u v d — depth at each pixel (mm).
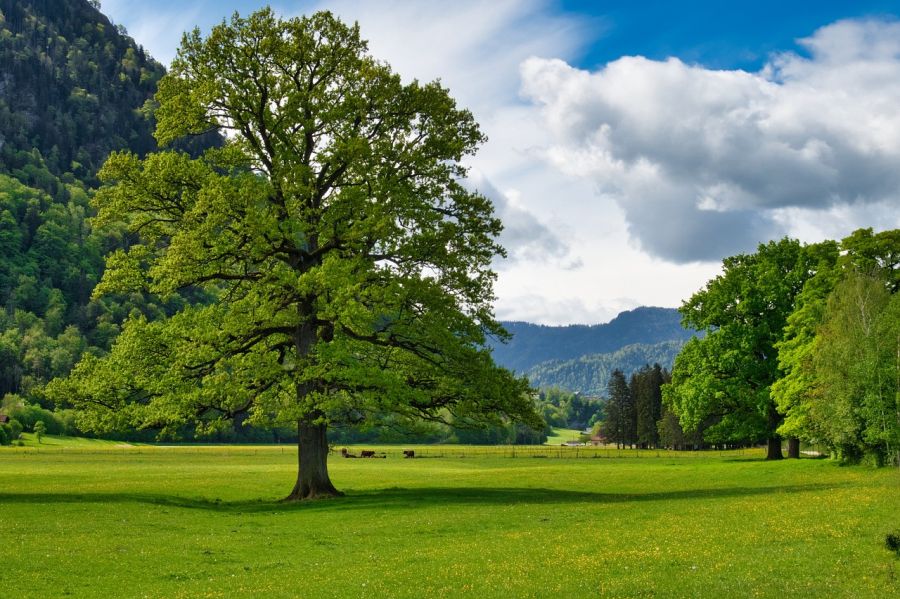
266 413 38531
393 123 40250
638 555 20000
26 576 18688
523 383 38188
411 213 38281
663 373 184500
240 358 37438
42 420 157125
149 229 38812
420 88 39625
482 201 40938
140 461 85438
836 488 37125
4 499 34781
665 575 17688
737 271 74750
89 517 29062
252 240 35062
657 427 163375
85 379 36031
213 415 36562
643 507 31750
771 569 17906
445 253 38312
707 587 16422
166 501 35906
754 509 28750
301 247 38281
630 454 125188
